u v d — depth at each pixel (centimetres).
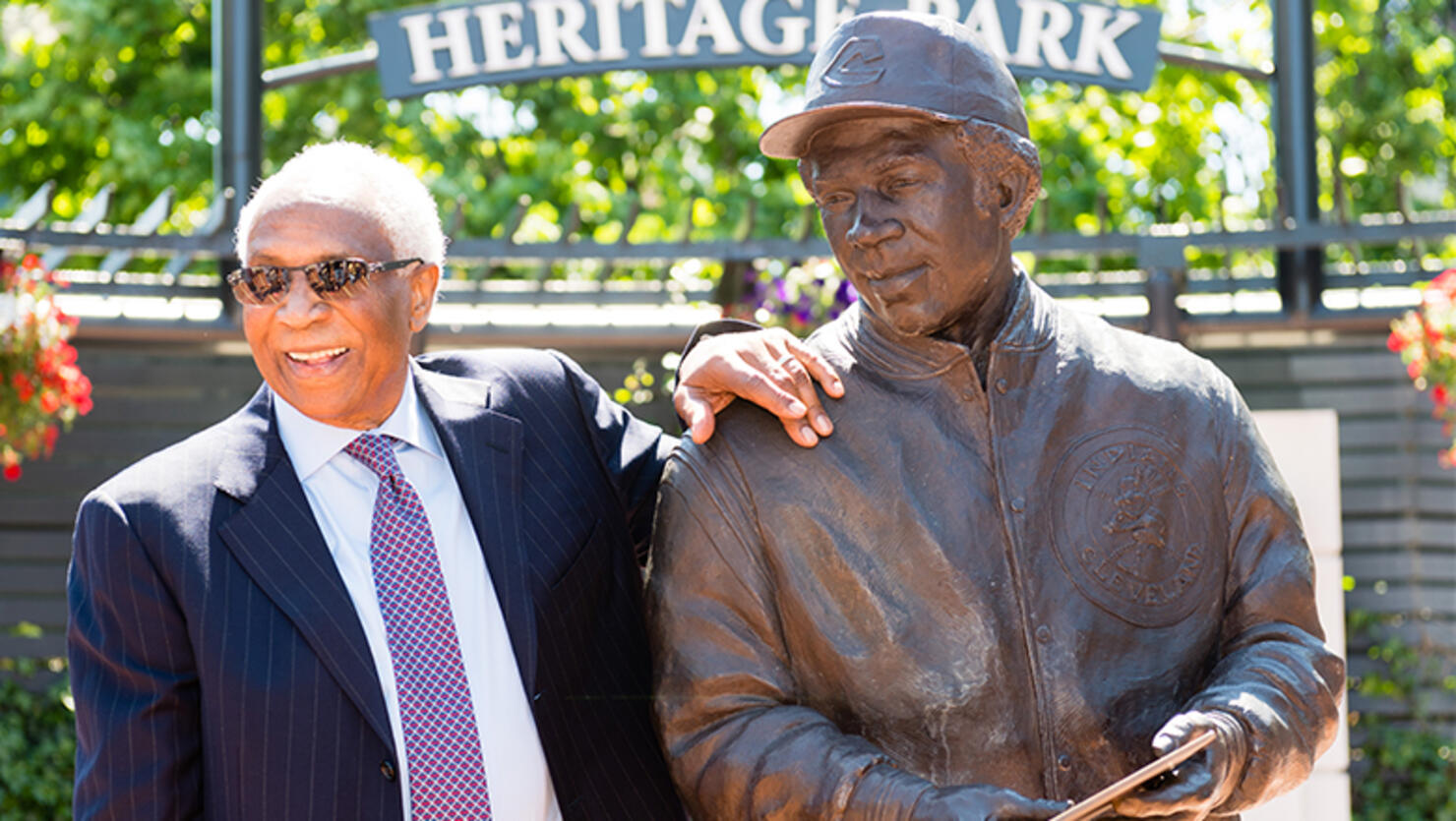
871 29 252
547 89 1302
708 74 1317
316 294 264
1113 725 254
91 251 671
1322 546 613
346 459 283
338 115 1280
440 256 288
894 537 258
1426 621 752
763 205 1238
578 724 282
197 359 750
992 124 250
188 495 272
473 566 281
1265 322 707
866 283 255
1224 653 265
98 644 266
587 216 1282
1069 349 268
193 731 267
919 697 255
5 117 1265
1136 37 693
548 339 708
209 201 1235
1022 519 258
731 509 262
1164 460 263
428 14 699
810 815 242
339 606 268
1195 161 1397
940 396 262
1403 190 678
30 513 751
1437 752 746
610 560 296
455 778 270
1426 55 1388
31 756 758
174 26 1306
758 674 257
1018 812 231
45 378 647
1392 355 747
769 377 261
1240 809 248
